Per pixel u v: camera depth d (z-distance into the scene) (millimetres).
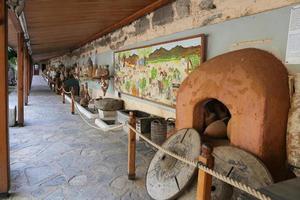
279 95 2113
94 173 3215
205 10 3090
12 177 3057
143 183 2955
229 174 2051
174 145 2635
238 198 1780
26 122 6246
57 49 12180
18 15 3529
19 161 3592
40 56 17953
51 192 2719
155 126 3826
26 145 4344
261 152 2127
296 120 2074
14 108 5934
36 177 3072
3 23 2594
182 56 3516
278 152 2186
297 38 2080
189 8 3377
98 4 3939
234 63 2424
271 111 2105
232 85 2375
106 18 5250
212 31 3004
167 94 3938
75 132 5277
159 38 4164
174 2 3695
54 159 3688
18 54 5852
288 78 2139
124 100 5973
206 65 2738
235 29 2680
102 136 4953
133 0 3877
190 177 2195
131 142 2998
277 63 2199
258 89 2148
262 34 2379
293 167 2082
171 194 2234
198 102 2770
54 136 4953
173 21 3746
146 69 4617
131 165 3029
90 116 6730
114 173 3219
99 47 7668
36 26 5477
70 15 4617
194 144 2420
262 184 1868
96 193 2717
